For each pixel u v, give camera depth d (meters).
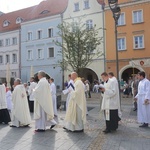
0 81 10.17
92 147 6.22
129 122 9.78
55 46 37.66
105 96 7.92
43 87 8.32
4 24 46.38
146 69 29.30
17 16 46.56
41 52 39.62
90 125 9.30
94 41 22.30
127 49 31.38
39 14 40.50
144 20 30.41
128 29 31.38
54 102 11.53
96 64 33.41
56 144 6.54
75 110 8.03
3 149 6.09
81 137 7.33
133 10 31.09
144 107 8.80
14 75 42.84
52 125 8.64
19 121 9.12
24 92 9.41
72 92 8.16
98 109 14.73
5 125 9.62
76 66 21.78
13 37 43.41
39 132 8.09
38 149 6.07
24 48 41.62
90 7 34.09
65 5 38.69
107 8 32.66
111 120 7.86
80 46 21.52
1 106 9.82
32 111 14.13
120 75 31.61
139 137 7.26
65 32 22.75
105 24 32.81
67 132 8.05
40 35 39.78
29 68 40.91
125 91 23.17
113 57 32.19
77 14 35.34
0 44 45.28
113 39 32.22
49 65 38.34
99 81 32.56
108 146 6.29
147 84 8.81
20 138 7.25
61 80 36.81
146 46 30.16
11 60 43.50
